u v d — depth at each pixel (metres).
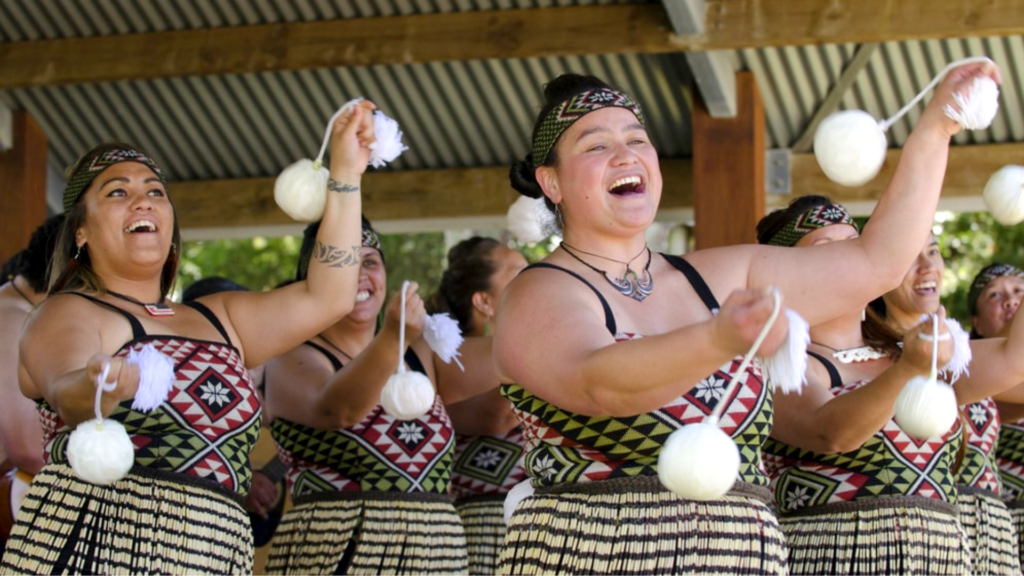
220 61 8.29
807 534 4.02
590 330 2.96
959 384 4.26
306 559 4.79
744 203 8.40
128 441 3.16
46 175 9.46
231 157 9.75
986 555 4.73
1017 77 8.60
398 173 9.54
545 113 3.38
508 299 3.16
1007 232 16.61
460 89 9.05
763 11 7.56
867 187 9.01
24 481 4.71
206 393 3.54
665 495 3.03
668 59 8.60
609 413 2.85
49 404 3.55
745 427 3.07
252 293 3.86
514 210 4.54
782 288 3.29
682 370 2.63
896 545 3.92
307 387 4.91
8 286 4.88
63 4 8.46
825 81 8.74
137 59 8.38
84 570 3.33
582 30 7.84
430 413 4.96
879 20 7.40
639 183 3.27
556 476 3.13
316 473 4.88
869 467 3.99
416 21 8.09
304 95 9.23
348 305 3.82
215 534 3.46
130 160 3.82
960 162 9.01
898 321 4.74
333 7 8.29
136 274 3.76
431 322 4.35
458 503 5.74
